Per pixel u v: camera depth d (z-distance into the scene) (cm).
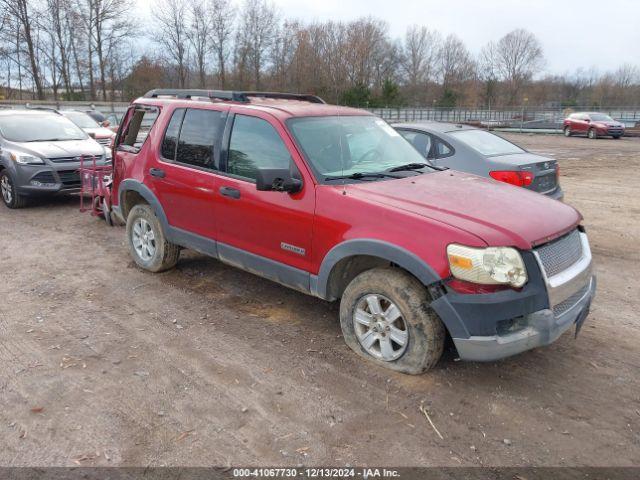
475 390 374
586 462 306
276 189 419
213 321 484
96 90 5181
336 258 401
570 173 1542
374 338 402
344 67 6256
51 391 369
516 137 3197
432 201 390
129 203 631
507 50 7988
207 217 507
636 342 450
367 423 338
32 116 1083
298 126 451
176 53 5547
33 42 4775
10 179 956
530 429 334
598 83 7600
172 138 546
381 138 506
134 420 338
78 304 521
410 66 7631
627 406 359
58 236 777
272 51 5838
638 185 1310
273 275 461
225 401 360
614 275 624
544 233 361
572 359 419
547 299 350
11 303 522
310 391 372
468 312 343
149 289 559
